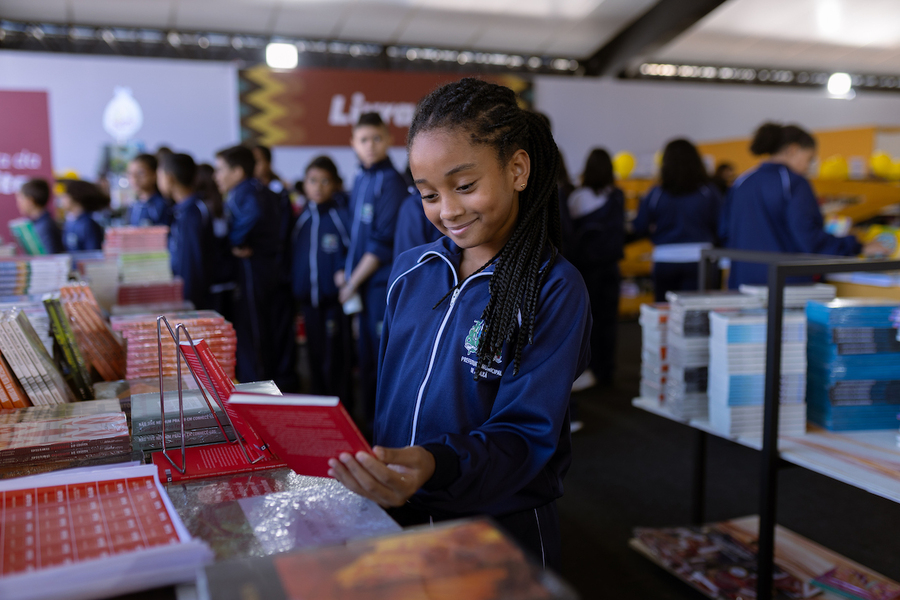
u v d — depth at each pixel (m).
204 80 7.58
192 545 0.62
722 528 2.23
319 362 3.74
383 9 7.58
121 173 6.45
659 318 2.03
